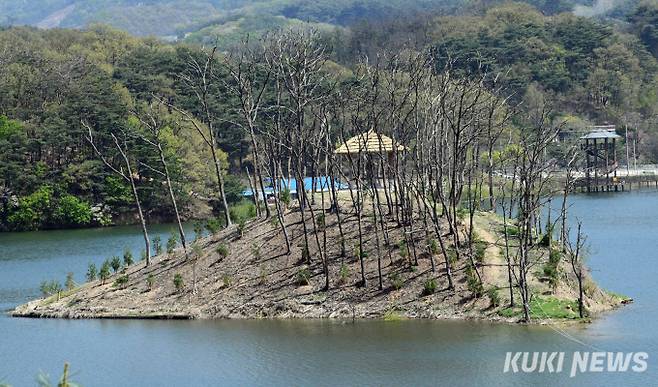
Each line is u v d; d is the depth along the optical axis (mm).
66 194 151125
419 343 60031
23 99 169750
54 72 173875
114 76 185000
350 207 80000
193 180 152625
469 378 53469
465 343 59656
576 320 64000
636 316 65688
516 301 65625
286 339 62500
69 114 155750
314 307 68562
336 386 53062
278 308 68938
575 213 135250
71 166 150625
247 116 85562
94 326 69062
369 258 72500
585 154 187250
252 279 72750
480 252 70062
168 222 151500
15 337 66625
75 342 64562
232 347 61406
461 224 74812
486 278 68500
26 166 150500
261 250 76188
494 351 57844
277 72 90750
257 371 56250
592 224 121375
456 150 71375
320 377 54688
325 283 70750
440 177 71812
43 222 149750
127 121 153250
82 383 55719
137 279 77438
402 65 116875
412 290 68438
